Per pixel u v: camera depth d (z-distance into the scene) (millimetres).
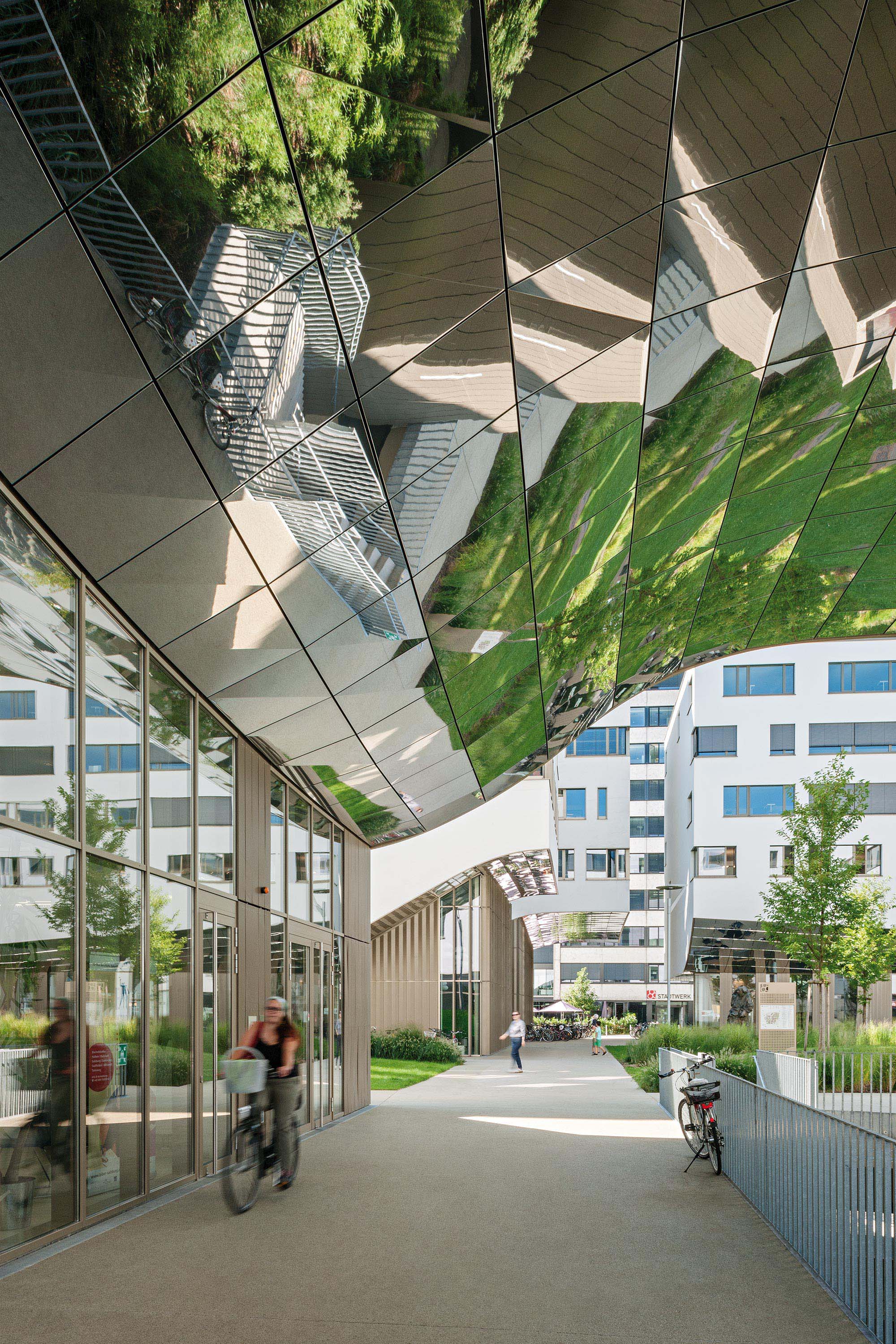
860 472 14914
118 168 5555
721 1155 11445
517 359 8758
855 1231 6168
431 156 6262
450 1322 5969
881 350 11680
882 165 8242
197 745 11891
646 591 16125
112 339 6605
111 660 9492
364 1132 15797
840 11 6547
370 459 8953
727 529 15359
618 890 54750
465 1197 9953
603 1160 12586
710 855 44156
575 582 14133
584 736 81062
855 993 37312
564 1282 6852
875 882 42938
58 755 8211
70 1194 8195
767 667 45062
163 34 5035
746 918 43281
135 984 9742
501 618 13641
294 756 14844
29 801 7660
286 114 5648
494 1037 45031
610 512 12914
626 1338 5695
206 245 6211
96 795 8969
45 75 4992
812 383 12031
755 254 9039
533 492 11188
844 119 7609
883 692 44188
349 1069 19188
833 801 33875
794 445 13539
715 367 10828
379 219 6516
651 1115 18484
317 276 6758
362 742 15297
